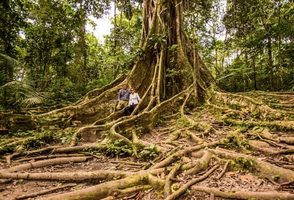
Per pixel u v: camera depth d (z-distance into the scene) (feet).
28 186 11.61
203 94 32.68
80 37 57.62
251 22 49.39
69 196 9.16
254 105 24.09
